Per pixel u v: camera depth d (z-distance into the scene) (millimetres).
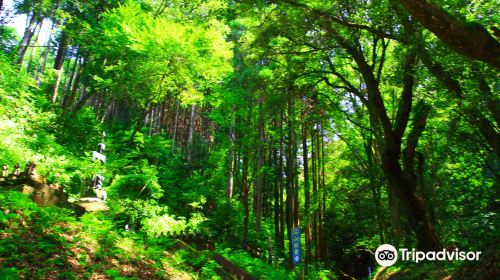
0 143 8414
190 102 18047
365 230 22406
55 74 25703
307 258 20453
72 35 17141
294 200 19906
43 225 5562
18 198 5855
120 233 8227
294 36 11711
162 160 23078
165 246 8320
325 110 16203
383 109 11492
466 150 12961
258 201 21672
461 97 9047
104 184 13695
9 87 11484
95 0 20094
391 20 9688
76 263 5188
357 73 16781
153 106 18219
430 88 10078
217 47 16188
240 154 20344
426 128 13719
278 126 22328
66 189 9883
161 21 15383
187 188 21172
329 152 24688
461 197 15016
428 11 4695
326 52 13000
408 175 11969
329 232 28938
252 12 11102
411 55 9797
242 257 12180
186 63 15477
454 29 4719
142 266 6418
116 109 29375
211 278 7855
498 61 4859
